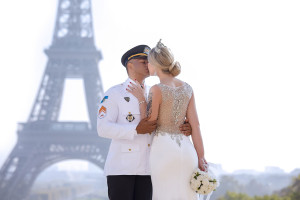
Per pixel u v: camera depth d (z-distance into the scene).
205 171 4.55
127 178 4.77
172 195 4.34
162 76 4.58
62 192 155.25
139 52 5.09
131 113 4.89
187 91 4.57
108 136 4.71
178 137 4.48
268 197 43.50
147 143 4.88
